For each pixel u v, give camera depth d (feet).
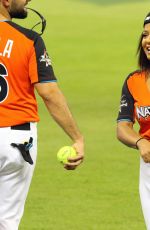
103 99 158.51
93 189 86.07
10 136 49.39
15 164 49.73
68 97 161.79
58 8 321.32
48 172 94.58
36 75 49.52
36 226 71.46
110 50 239.91
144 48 50.11
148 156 48.91
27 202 80.18
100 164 99.14
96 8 327.67
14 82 49.49
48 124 129.29
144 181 50.31
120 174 93.66
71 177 92.02
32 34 49.78
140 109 49.96
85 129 125.08
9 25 49.78
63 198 82.07
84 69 207.21
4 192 50.72
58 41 255.91
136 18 304.30
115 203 79.97
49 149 109.09
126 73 200.34
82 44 250.78
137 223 72.54
